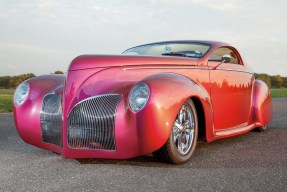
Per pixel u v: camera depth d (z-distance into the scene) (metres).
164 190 2.70
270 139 4.93
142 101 3.11
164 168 3.32
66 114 3.36
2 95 22.94
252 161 3.61
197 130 3.69
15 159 3.72
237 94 4.84
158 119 3.08
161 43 4.96
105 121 3.23
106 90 3.35
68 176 3.08
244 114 5.09
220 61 4.61
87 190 2.71
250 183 2.86
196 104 3.78
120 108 3.20
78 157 3.36
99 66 3.53
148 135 3.09
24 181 2.96
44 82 3.96
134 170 3.25
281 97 19.36
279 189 2.71
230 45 5.05
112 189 2.73
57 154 3.93
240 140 4.85
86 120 3.29
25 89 3.94
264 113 5.44
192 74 4.06
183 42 4.85
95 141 3.27
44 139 3.72
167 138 3.18
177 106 3.22
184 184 2.84
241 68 5.10
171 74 3.49
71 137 3.35
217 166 3.40
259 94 5.41
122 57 3.69
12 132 5.68
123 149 3.19
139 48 4.95
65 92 3.43
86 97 3.34
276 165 3.44
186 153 3.53
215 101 4.35
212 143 4.61
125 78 3.54
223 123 4.53
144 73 3.68
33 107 3.78
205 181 2.92
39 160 3.66
